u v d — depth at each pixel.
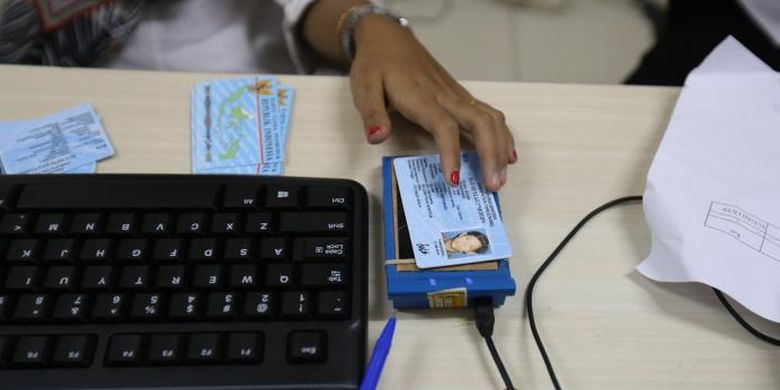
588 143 0.48
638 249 0.42
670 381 0.36
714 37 0.85
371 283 0.40
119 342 0.34
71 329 0.35
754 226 0.41
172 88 0.52
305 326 0.35
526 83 0.53
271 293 0.36
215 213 0.39
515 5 1.35
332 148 0.48
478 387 0.36
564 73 1.24
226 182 0.40
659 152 0.45
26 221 0.38
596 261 0.41
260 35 0.79
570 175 0.46
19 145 0.48
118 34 0.76
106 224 0.38
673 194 0.42
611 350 0.37
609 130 0.49
